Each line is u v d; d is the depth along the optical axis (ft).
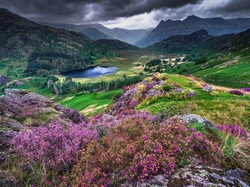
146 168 14.60
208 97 100.89
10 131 22.26
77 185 13.93
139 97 131.23
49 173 15.74
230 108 70.59
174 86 121.08
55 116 37.45
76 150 19.58
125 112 77.05
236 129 28.27
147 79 158.20
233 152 19.72
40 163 16.39
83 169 16.33
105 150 20.29
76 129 26.02
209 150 17.78
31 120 31.55
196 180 14.43
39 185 13.99
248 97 98.84
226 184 14.56
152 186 13.80
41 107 44.11
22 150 17.08
